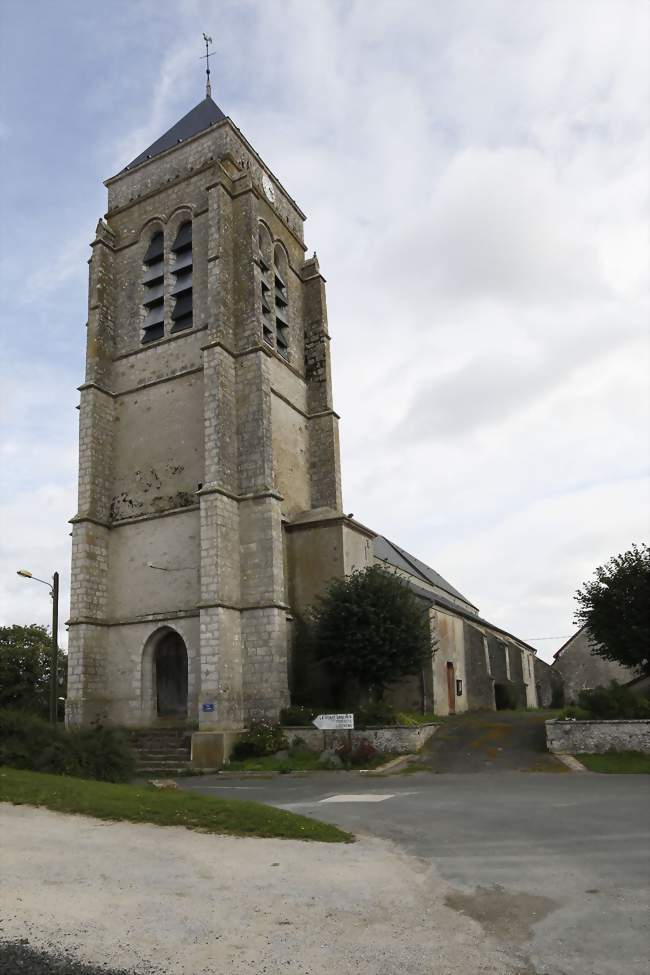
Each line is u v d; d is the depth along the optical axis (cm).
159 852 908
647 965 547
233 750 2353
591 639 2583
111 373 3131
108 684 2770
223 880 782
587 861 866
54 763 1573
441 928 630
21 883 754
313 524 2914
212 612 2478
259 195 3291
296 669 2748
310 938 605
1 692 4131
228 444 2717
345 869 834
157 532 2812
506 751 2177
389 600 2595
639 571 2398
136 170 3353
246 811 1150
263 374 2788
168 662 2800
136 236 3269
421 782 1786
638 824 1108
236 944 589
